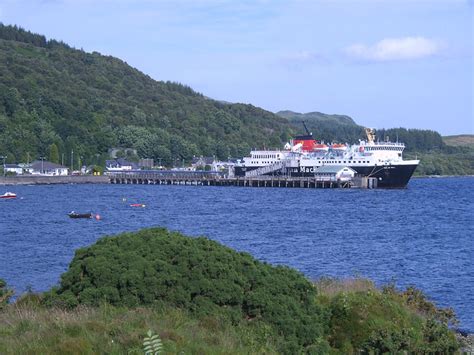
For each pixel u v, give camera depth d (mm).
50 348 23000
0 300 32688
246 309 27469
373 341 27922
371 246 82875
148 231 30141
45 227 104438
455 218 127250
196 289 26953
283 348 26062
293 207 152625
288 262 68625
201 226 107812
